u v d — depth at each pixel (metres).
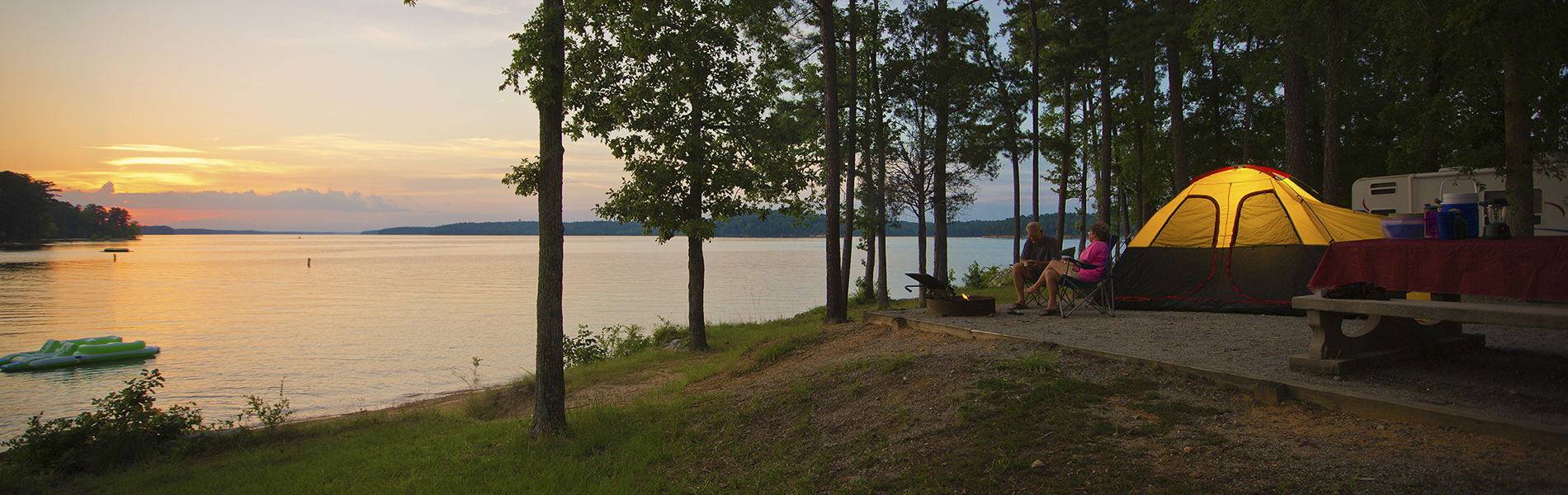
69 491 7.23
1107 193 21.33
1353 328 6.84
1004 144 22.45
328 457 7.67
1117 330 7.25
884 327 9.05
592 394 10.49
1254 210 9.18
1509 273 4.01
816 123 20.09
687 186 14.27
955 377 5.86
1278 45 19.11
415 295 50.81
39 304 43.81
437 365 20.59
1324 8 12.41
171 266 97.75
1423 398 4.15
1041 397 5.11
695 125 13.97
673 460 6.05
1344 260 4.98
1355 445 3.74
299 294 52.53
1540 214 11.74
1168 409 4.59
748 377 8.45
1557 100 11.34
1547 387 4.18
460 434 8.12
